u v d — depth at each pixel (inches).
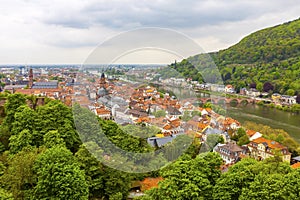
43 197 943.7
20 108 1526.8
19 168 988.6
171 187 919.7
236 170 989.8
